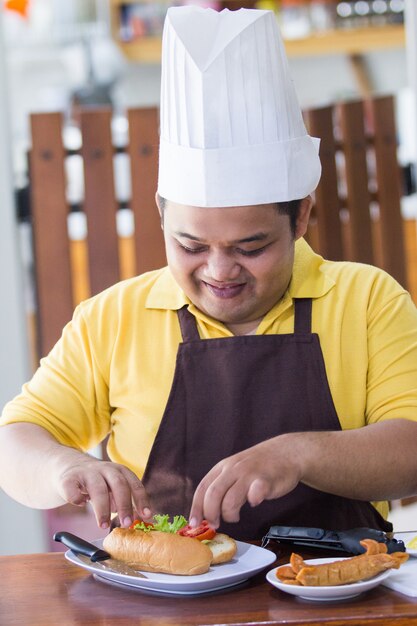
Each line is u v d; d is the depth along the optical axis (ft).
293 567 4.67
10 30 16.15
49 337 10.86
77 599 4.75
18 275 10.85
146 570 4.94
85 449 6.66
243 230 5.59
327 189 11.19
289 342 6.17
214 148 5.66
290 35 16.92
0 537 10.71
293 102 5.97
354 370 6.22
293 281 6.35
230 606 4.55
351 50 17.29
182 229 5.67
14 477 5.92
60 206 10.78
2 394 10.87
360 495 5.64
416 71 10.84
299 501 6.07
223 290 5.87
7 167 10.77
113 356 6.40
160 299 6.43
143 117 10.74
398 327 6.27
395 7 16.88
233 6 17.13
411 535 5.41
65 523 12.29
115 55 16.81
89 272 10.85
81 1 16.12
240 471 5.19
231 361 6.14
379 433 5.66
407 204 14.74
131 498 5.33
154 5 16.87
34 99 17.29
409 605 4.44
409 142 15.94
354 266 6.56
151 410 6.26
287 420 6.15
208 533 5.17
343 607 4.45
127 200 10.93
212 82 5.67
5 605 4.70
